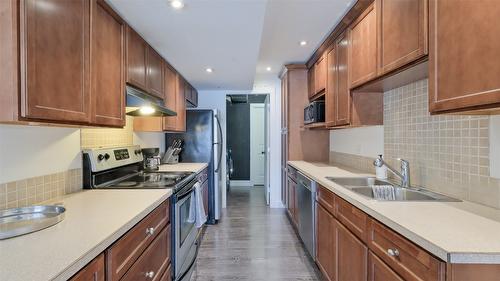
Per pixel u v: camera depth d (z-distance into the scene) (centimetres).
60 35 132
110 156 228
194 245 273
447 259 91
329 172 287
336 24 270
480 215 130
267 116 521
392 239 125
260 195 621
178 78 353
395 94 236
